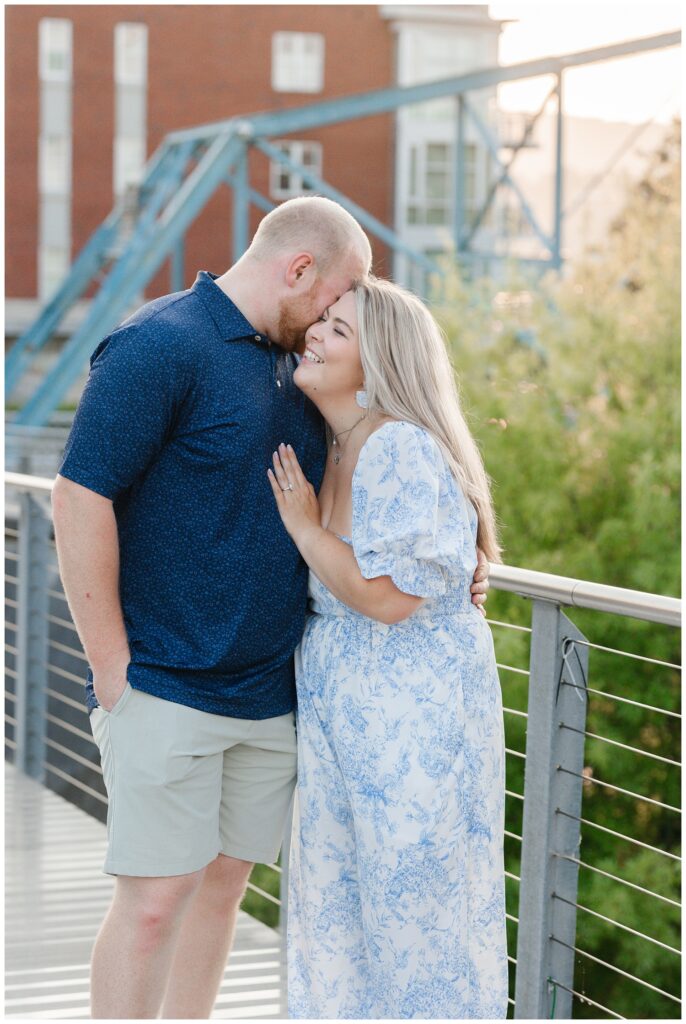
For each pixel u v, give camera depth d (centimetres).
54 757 725
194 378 200
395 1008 205
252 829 225
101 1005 212
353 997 216
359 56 3055
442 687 204
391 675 204
